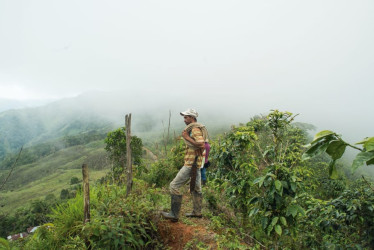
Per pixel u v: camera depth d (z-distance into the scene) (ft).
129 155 15.64
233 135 16.12
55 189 275.39
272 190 10.56
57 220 13.08
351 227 12.89
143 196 15.05
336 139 4.42
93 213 13.26
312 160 38.27
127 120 15.74
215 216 14.34
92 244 10.68
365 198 13.08
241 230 13.05
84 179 11.78
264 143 18.72
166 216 13.48
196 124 13.04
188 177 13.29
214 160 18.10
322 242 13.16
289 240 12.96
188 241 12.25
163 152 26.81
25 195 257.96
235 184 14.84
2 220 107.96
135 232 12.02
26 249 12.08
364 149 3.98
